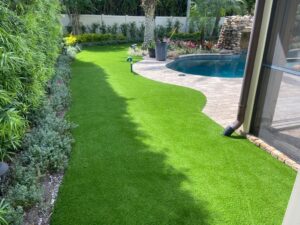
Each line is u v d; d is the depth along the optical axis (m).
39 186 2.73
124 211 2.53
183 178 3.07
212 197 2.76
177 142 3.93
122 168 3.24
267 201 2.72
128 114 4.99
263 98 3.87
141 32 16.58
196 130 4.34
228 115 5.01
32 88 3.47
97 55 11.62
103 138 4.00
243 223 2.43
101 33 16.14
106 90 6.57
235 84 7.41
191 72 11.10
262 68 3.76
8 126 2.37
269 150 3.67
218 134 4.21
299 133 3.45
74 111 5.12
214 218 2.47
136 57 11.30
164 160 3.43
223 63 13.15
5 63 2.29
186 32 17.42
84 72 8.48
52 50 5.87
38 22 4.41
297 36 3.27
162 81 7.59
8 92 2.47
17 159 3.10
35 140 3.37
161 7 17.94
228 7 14.12
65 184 2.91
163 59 10.77
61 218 2.43
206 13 14.05
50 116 4.14
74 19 15.52
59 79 6.58
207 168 3.28
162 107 5.41
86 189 2.84
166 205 2.62
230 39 14.62
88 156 3.49
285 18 3.37
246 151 3.71
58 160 3.12
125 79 7.72
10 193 2.44
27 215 2.43
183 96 6.17
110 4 17.09
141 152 3.62
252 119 4.06
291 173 3.21
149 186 2.91
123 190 2.83
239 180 3.05
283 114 3.63
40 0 4.26
